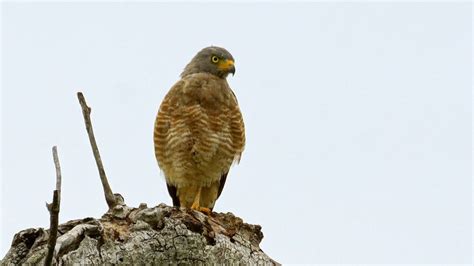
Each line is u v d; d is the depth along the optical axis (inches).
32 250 395.9
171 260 415.5
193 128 666.8
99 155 481.4
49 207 349.1
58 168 341.7
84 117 482.3
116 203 478.3
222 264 431.8
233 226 454.6
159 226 420.2
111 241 409.1
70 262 394.3
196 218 431.5
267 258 459.5
